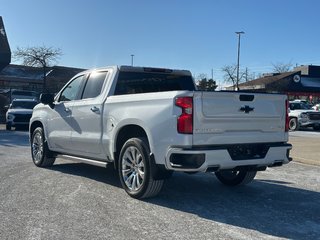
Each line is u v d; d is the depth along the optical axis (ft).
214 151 19.13
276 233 16.90
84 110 25.61
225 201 21.77
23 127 74.02
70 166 31.68
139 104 21.33
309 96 205.98
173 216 18.94
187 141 18.94
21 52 151.12
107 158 24.21
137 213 19.30
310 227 17.74
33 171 29.40
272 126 21.63
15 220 18.03
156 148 20.03
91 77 26.48
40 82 168.55
